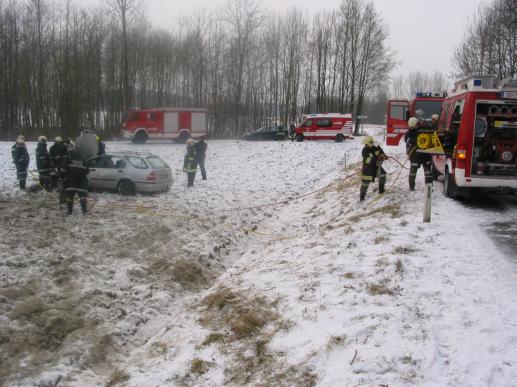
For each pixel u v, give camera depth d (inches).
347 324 215.8
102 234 431.2
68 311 285.7
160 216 511.5
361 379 170.9
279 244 424.8
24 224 459.8
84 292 308.7
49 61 1963.6
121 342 262.2
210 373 207.0
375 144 518.0
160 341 256.4
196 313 284.5
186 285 350.6
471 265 271.4
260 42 2265.0
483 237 326.0
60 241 410.6
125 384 210.5
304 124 1501.0
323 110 2309.3
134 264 370.9
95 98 1956.2
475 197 466.0
